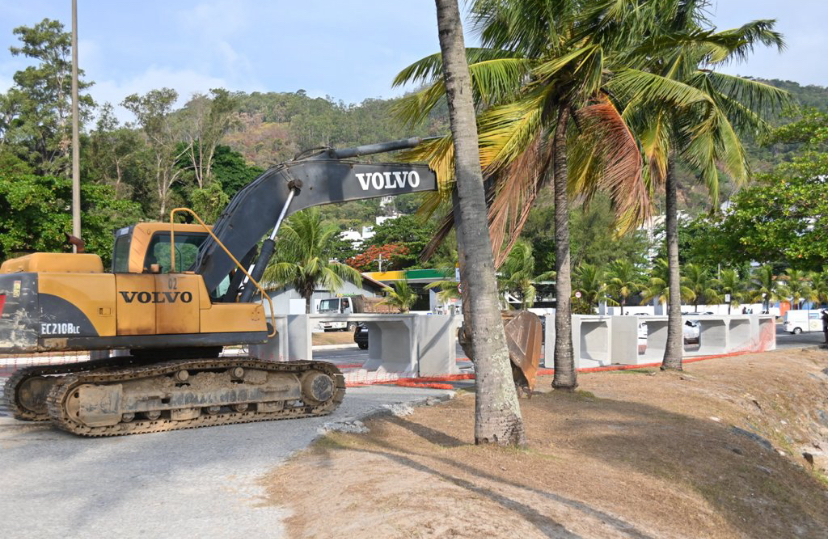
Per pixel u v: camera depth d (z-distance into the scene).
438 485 6.59
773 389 18.86
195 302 9.84
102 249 26.27
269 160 162.38
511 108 12.46
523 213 12.76
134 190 65.50
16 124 59.09
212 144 69.19
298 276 35.50
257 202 10.67
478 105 13.44
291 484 6.84
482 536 5.30
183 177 67.69
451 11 8.69
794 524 8.70
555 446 9.66
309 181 11.02
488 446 8.71
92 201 26.66
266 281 34.59
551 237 62.06
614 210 13.39
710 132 16.14
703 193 81.69
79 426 9.07
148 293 9.52
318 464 7.60
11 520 5.84
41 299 8.84
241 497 6.49
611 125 12.14
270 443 8.84
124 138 63.66
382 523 5.39
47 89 61.25
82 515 5.97
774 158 85.75
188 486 6.86
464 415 11.71
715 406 14.66
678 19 16.59
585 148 14.44
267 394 10.39
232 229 10.48
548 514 6.18
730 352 28.48
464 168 8.71
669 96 12.82
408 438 9.74
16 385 10.27
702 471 9.38
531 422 11.23
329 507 5.99
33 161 58.75
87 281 9.14
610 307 54.38
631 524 6.57
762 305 64.50
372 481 6.70
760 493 9.39
